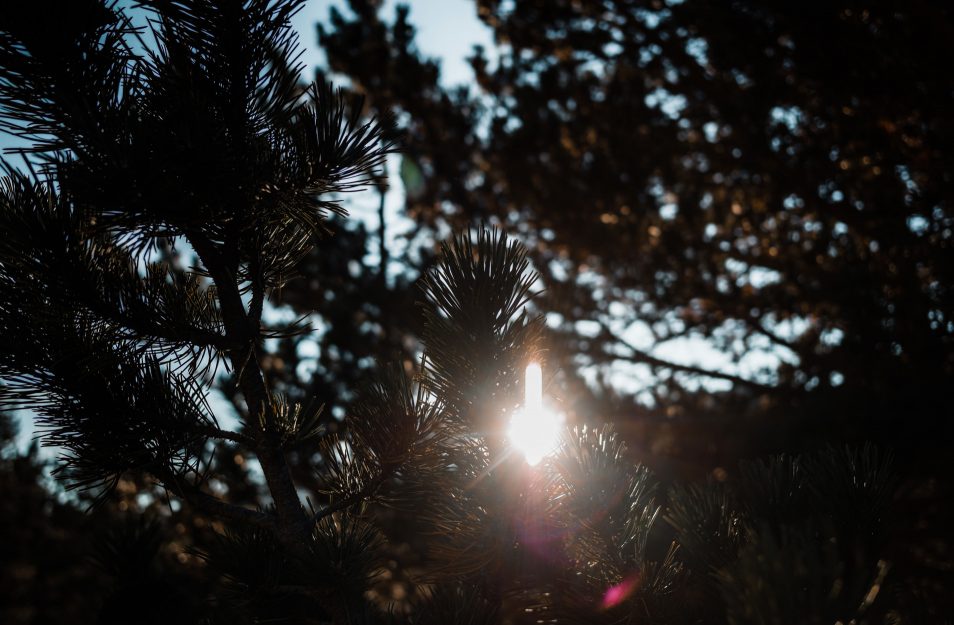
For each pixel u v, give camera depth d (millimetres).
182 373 1168
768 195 4598
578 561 1089
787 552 867
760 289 4980
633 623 1060
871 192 3932
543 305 5043
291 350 3570
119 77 1097
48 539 5906
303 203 1146
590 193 5117
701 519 1108
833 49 3398
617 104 5227
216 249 1152
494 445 1092
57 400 1142
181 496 1175
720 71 4156
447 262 1106
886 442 3303
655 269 5113
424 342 1113
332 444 1211
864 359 3945
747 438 3910
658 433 4855
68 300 1115
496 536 1082
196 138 1043
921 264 3857
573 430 1130
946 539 3605
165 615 1265
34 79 1058
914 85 3324
